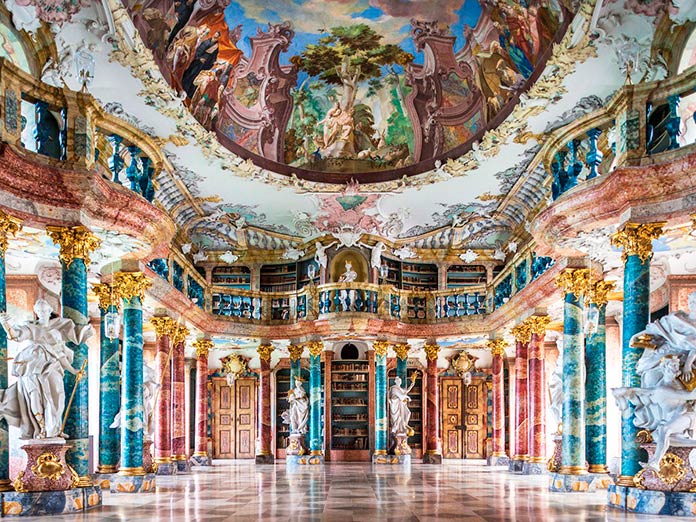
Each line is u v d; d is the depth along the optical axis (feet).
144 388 84.84
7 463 53.16
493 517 50.34
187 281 109.50
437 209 112.78
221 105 91.20
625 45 64.34
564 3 65.51
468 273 129.59
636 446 55.16
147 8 68.03
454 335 124.57
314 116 102.27
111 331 63.52
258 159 99.76
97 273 78.69
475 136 92.43
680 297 79.30
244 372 138.51
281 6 84.74
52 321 55.31
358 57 95.30
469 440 137.18
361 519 49.57
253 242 125.08
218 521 48.73
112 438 76.48
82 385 57.41
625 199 57.41
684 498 51.29
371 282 122.83
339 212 114.62
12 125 53.47
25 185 54.44
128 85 73.72
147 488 74.38
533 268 98.94
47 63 64.85
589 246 69.67
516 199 106.93
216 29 82.12
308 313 121.80
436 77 93.91
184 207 110.22
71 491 53.72
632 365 56.18
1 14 60.18
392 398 124.67
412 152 102.22
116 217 62.13
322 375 130.31
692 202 54.75
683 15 61.98
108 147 76.48
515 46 77.77
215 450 136.87
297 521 48.65
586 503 59.88
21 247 65.62
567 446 73.61
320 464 121.29
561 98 75.36
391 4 84.94
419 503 60.13
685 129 66.28
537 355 100.73
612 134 69.26
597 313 72.13
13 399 53.11
